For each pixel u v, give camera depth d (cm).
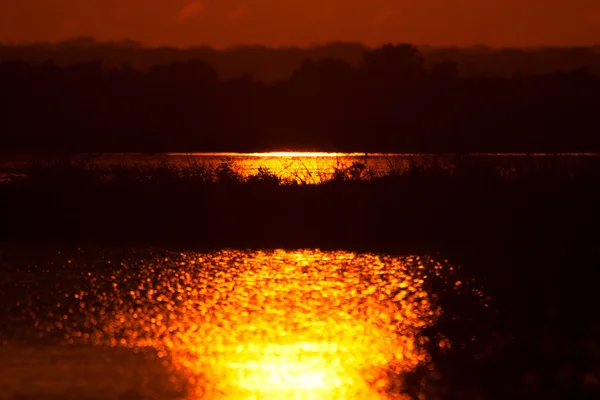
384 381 3086
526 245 6356
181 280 5125
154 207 7438
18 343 3578
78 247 6581
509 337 3688
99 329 3838
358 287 4869
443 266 5638
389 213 7244
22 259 5959
